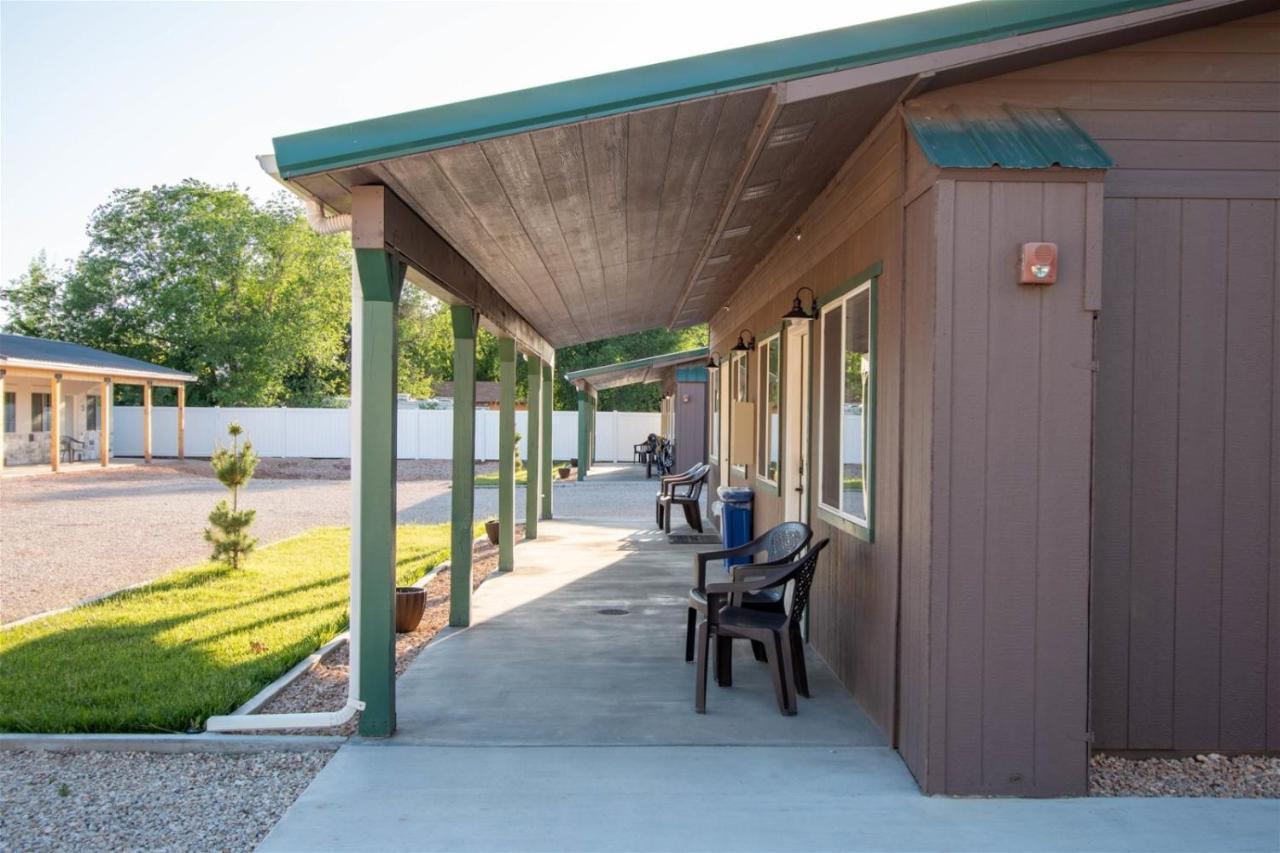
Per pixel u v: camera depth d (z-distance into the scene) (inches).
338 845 124.0
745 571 191.6
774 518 308.2
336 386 1528.1
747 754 158.4
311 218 167.3
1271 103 156.6
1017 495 139.2
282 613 273.7
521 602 299.1
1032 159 137.4
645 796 140.2
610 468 1123.9
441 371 1749.5
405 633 253.6
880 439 174.1
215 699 182.1
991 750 139.5
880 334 175.9
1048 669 139.4
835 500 217.5
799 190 222.2
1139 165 156.3
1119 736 156.9
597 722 175.5
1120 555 156.7
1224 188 156.4
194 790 144.9
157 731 167.2
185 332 1262.3
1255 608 156.9
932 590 138.9
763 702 189.2
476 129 135.0
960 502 138.8
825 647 225.0
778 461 296.8
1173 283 156.4
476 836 126.9
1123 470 156.3
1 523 516.4
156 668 209.6
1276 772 151.9
